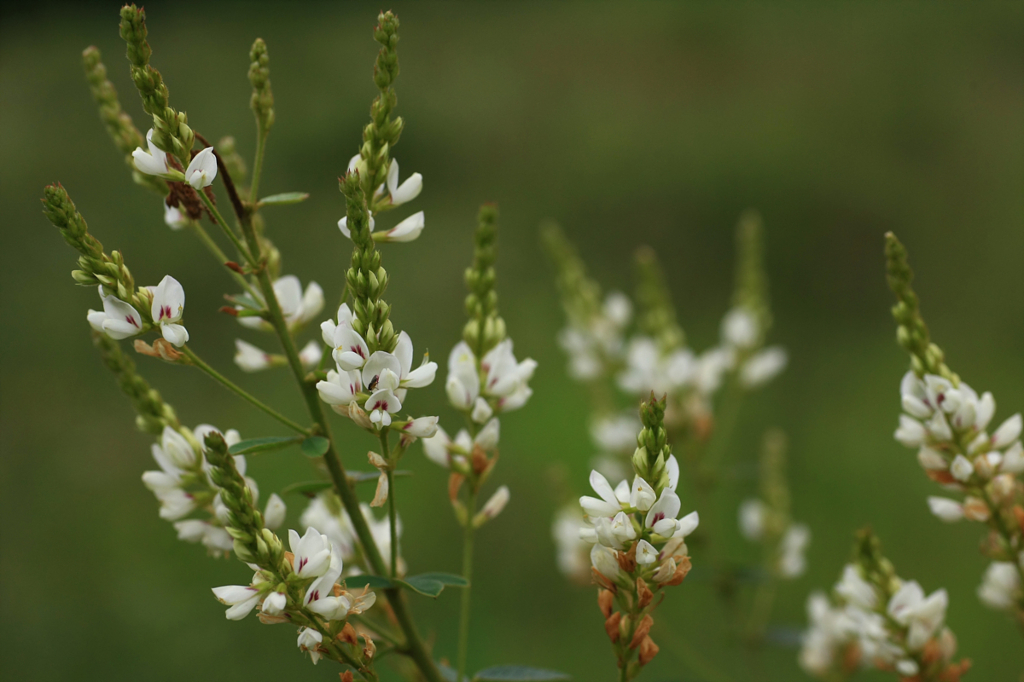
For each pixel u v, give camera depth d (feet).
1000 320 5.22
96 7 9.50
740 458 4.08
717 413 4.02
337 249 5.82
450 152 7.23
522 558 3.63
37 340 5.25
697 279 5.87
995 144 6.86
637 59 8.60
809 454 4.11
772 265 6.04
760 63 8.36
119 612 3.55
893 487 3.81
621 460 2.31
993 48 8.18
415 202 6.53
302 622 1.53
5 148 7.00
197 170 1.55
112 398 4.94
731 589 2.05
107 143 7.14
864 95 7.63
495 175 6.97
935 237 6.15
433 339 5.09
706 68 8.45
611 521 1.52
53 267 5.90
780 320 5.50
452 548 3.69
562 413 4.40
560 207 6.51
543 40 9.00
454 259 5.86
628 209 6.51
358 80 7.95
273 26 9.20
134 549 3.88
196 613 3.50
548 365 4.88
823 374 4.89
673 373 2.11
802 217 6.31
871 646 1.67
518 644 3.18
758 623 2.07
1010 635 3.00
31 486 4.35
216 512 1.63
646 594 1.52
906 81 7.64
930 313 5.50
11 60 8.49
